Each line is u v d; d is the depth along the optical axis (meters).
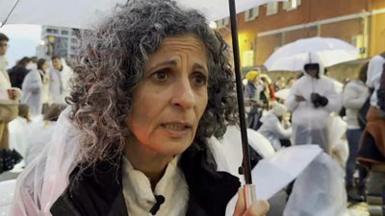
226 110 1.03
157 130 0.90
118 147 0.92
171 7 0.91
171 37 0.89
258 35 13.30
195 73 0.93
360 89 5.25
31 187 1.03
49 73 7.03
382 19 11.37
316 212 2.02
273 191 1.84
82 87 0.92
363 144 4.60
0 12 1.44
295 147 2.24
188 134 0.92
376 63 4.88
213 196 1.01
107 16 0.94
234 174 1.13
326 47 7.02
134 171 0.95
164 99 0.89
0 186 1.44
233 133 1.17
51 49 7.32
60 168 0.96
